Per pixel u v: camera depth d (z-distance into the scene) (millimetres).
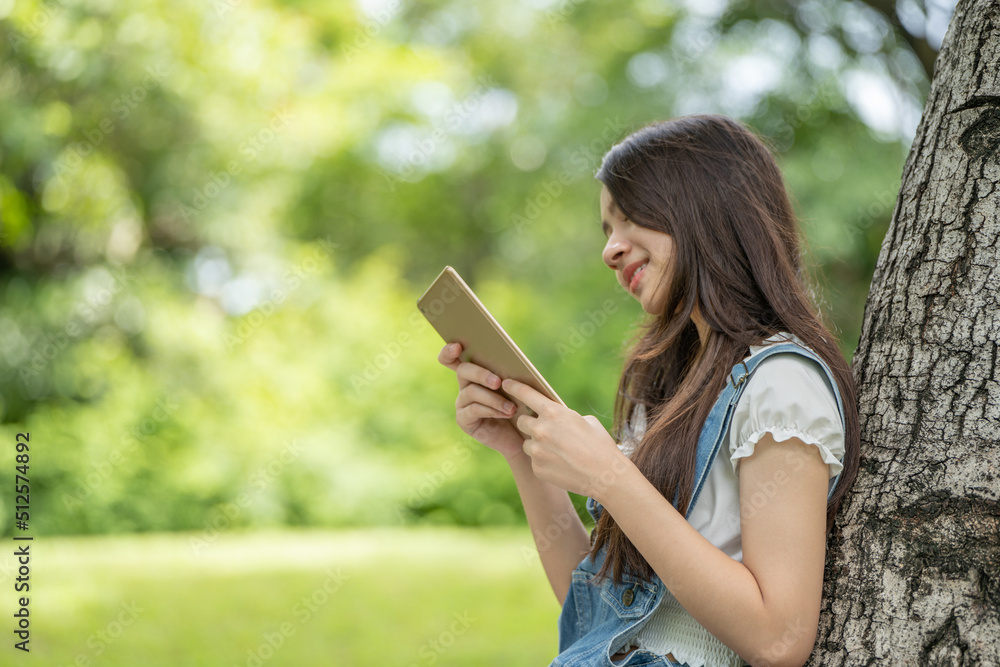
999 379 1116
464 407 1354
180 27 7027
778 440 1062
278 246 9289
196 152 8086
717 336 1240
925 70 4574
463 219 12195
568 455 1104
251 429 7816
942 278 1193
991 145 1191
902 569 1110
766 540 1040
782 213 1333
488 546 6664
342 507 7934
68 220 7930
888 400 1201
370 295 8938
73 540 6883
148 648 3779
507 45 10617
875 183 6457
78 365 7914
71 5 6590
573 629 1391
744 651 1021
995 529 1070
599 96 8883
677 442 1185
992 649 1033
